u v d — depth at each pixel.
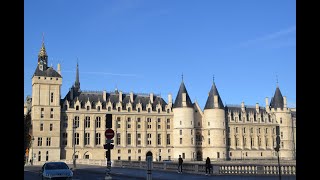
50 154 116.56
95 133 125.94
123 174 39.50
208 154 138.50
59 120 119.38
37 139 115.88
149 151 132.62
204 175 35.12
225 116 146.12
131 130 131.38
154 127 134.88
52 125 118.44
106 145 27.20
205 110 141.75
